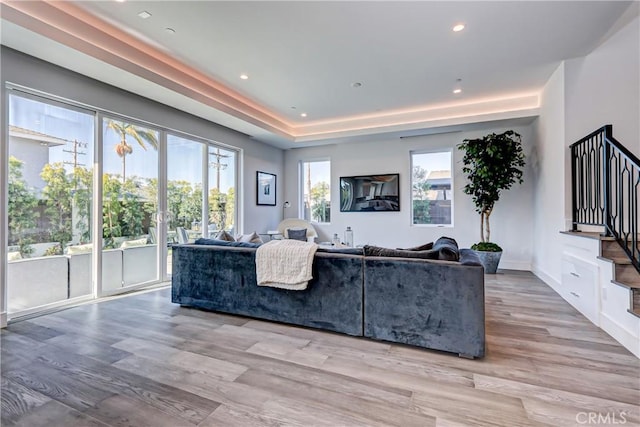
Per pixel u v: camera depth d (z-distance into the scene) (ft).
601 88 11.27
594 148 10.64
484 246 16.10
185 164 15.71
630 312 7.38
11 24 7.79
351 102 16.25
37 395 5.63
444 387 5.87
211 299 10.30
